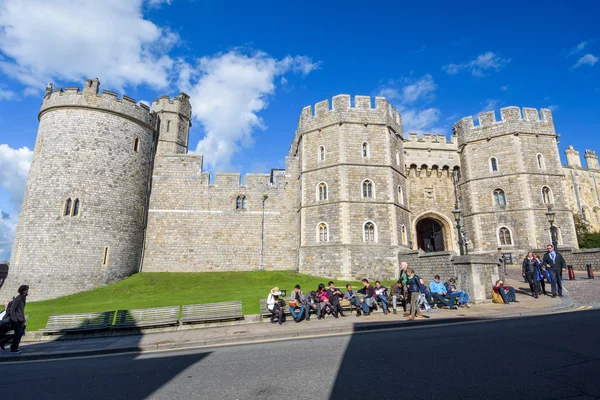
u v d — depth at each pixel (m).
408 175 30.44
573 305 11.66
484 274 14.38
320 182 25.83
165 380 6.02
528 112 28.41
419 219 30.31
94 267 22.44
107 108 24.59
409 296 12.63
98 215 23.14
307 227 25.66
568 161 39.31
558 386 4.75
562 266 13.80
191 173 28.59
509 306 12.45
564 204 26.98
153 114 28.12
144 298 18.78
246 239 27.78
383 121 26.42
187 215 27.73
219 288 20.81
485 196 28.22
